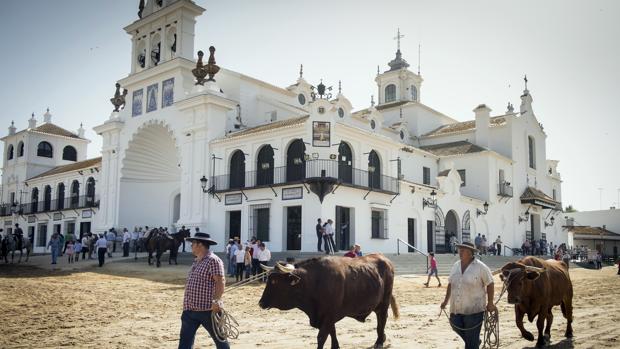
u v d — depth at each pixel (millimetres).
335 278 7887
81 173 49062
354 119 38031
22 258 35344
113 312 13445
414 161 43375
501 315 13977
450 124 56562
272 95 42500
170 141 40688
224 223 33438
